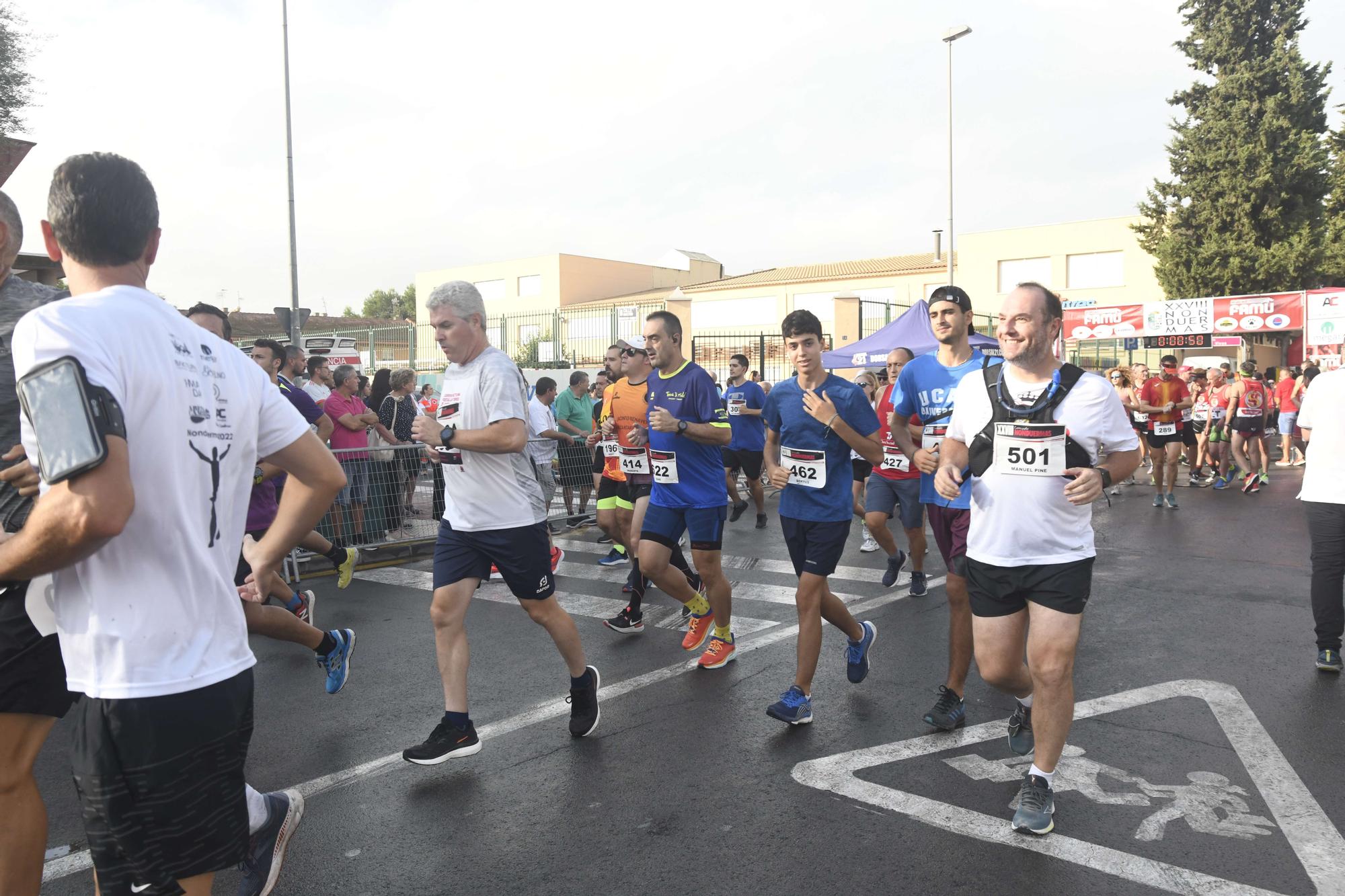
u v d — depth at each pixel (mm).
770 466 4348
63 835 3234
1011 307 3113
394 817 3311
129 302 1733
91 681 1696
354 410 8508
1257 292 29453
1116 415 3084
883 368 14977
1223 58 30297
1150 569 7555
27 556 1548
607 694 4656
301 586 7375
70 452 1500
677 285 53156
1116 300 37062
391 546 8648
